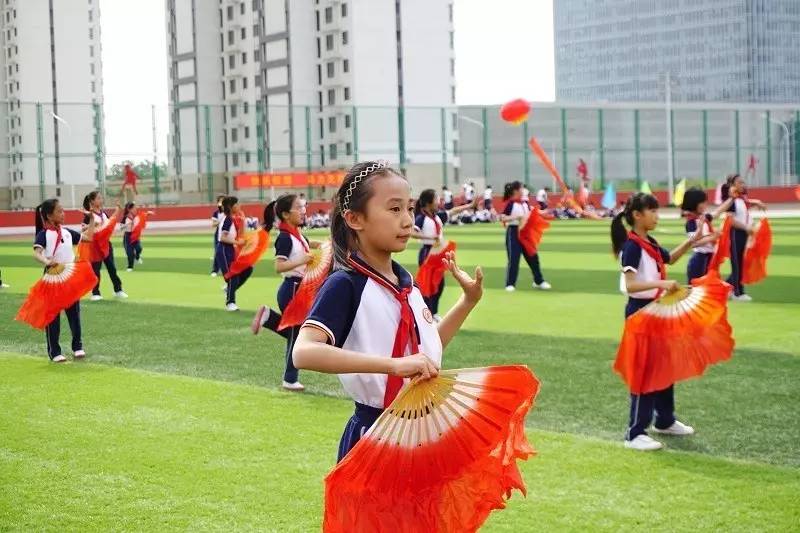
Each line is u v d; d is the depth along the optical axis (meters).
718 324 7.38
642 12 169.38
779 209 54.34
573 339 12.69
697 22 162.88
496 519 6.15
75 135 55.62
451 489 3.95
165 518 6.30
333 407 9.28
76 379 10.77
